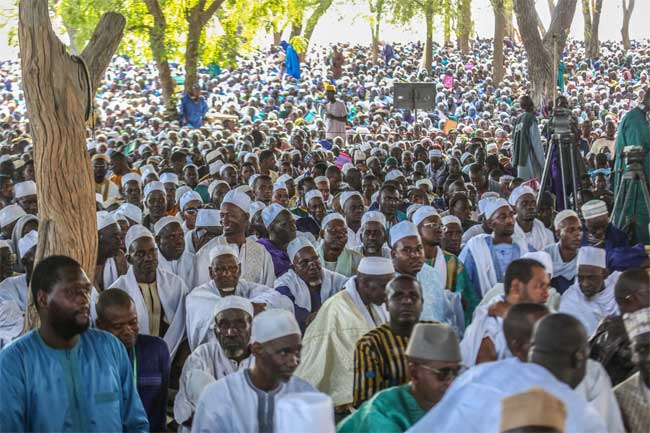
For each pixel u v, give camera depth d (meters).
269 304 7.41
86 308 4.91
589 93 40.81
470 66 48.88
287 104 33.66
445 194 13.71
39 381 4.91
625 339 5.57
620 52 58.03
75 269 4.93
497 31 43.16
